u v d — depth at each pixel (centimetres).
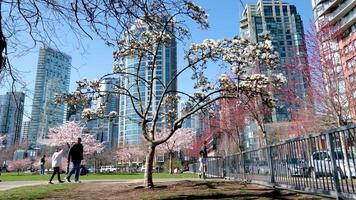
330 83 2119
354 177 535
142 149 6706
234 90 1171
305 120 2367
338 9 5166
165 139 1106
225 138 3209
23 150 6303
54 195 880
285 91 2277
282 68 2312
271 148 966
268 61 1119
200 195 808
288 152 831
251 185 1100
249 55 1108
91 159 6600
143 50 1220
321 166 654
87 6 461
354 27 4872
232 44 1122
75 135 4875
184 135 5541
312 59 2214
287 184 834
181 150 7125
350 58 2119
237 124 2606
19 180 1805
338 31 2219
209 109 1410
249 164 1213
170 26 556
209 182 1282
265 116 2341
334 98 2127
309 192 705
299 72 2297
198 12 547
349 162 549
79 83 1198
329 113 2183
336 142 595
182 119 1118
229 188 997
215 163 1898
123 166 7744
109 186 1166
